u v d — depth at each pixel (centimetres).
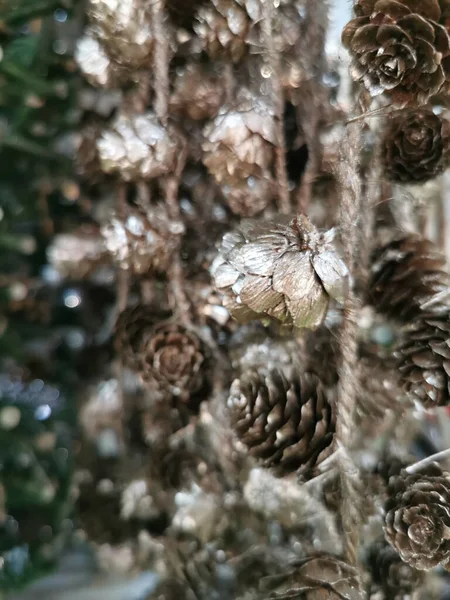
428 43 10
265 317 11
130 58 13
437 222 14
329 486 12
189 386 13
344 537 11
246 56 12
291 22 12
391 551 12
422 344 11
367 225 12
